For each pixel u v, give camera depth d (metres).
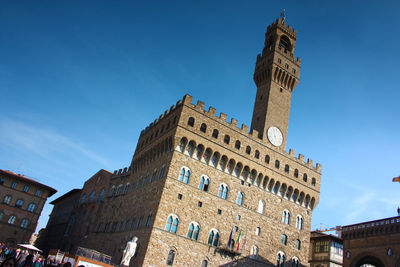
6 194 108.94
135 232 69.06
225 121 76.69
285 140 86.62
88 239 91.88
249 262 71.31
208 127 73.69
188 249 64.69
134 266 61.84
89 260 50.25
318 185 88.69
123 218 79.94
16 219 108.69
